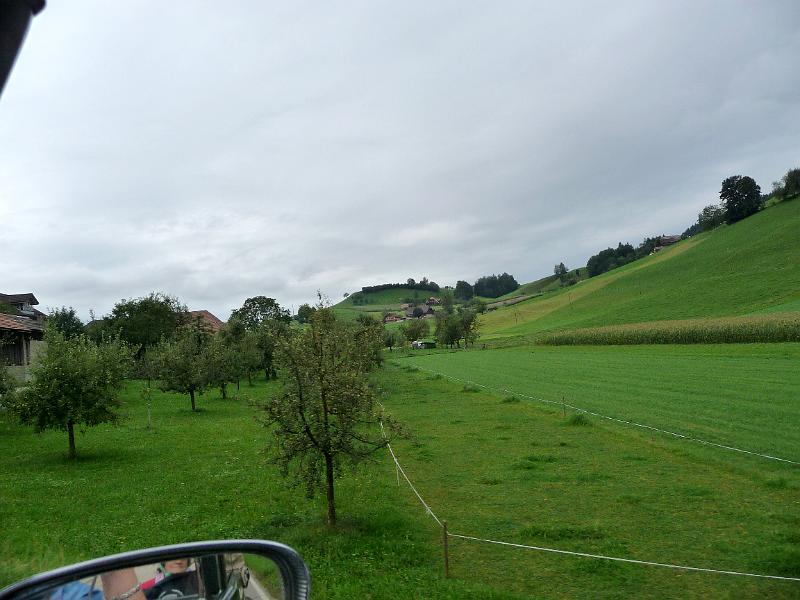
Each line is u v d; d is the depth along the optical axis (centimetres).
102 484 1856
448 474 1884
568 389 4203
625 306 14338
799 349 5262
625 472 1828
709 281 13838
